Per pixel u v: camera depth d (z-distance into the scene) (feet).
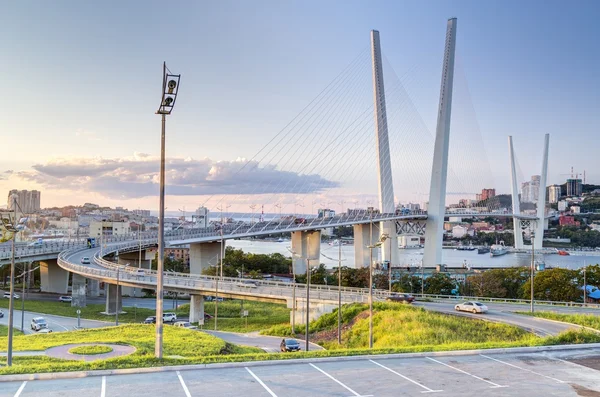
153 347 124.47
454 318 178.29
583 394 77.97
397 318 179.63
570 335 114.01
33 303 342.85
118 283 266.98
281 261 568.00
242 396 74.33
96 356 113.39
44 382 79.46
